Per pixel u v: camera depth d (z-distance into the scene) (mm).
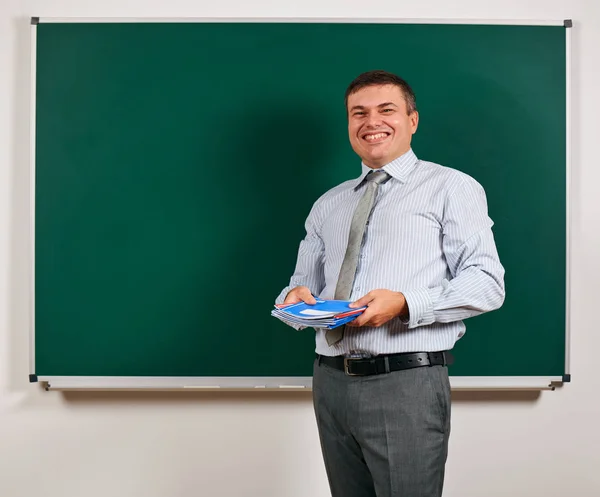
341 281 1469
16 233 2051
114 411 2068
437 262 1440
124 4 2055
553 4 2035
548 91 2002
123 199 2031
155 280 2031
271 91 2021
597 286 2025
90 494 2068
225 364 2029
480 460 2045
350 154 2018
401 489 1356
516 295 2006
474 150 2004
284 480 2062
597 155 2025
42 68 2027
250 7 2049
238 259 2031
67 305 2029
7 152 2049
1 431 2064
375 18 2008
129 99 2031
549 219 2000
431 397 1373
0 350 2053
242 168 2027
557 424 2037
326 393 1500
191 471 2070
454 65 2004
